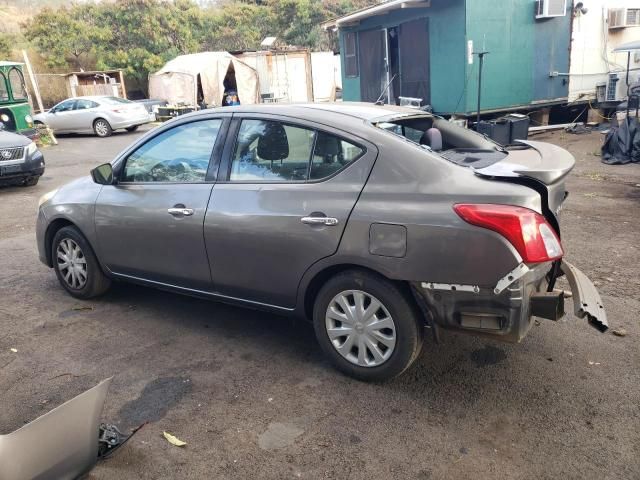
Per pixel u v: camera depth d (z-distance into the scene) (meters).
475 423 3.06
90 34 34.59
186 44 37.38
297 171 3.56
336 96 29.03
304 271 3.48
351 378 3.52
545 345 3.88
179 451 2.89
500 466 2.74
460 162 3.29
